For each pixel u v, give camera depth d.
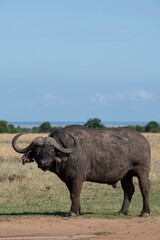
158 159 106.94
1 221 43.12
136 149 48.12
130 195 49.28
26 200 59.72
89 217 45.50
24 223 42.28
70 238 36.91
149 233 38.66
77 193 46.41
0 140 168.75
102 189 68.56
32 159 46.28
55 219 44.16
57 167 45.75
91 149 46.94
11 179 72.38
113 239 36.53
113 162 47.31
